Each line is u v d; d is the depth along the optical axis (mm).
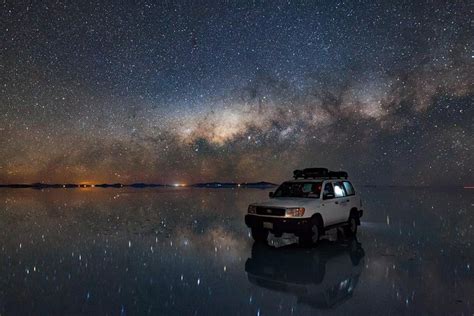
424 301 5020
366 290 5547
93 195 39500
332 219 9664
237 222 14664
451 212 17766
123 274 6656
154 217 16641
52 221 15148
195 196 36156
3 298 5328
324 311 4676
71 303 5102
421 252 8367
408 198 30281
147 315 4621
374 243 9602
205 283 6031
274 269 6926
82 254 8484
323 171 10516
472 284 5820
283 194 10469
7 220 15539
